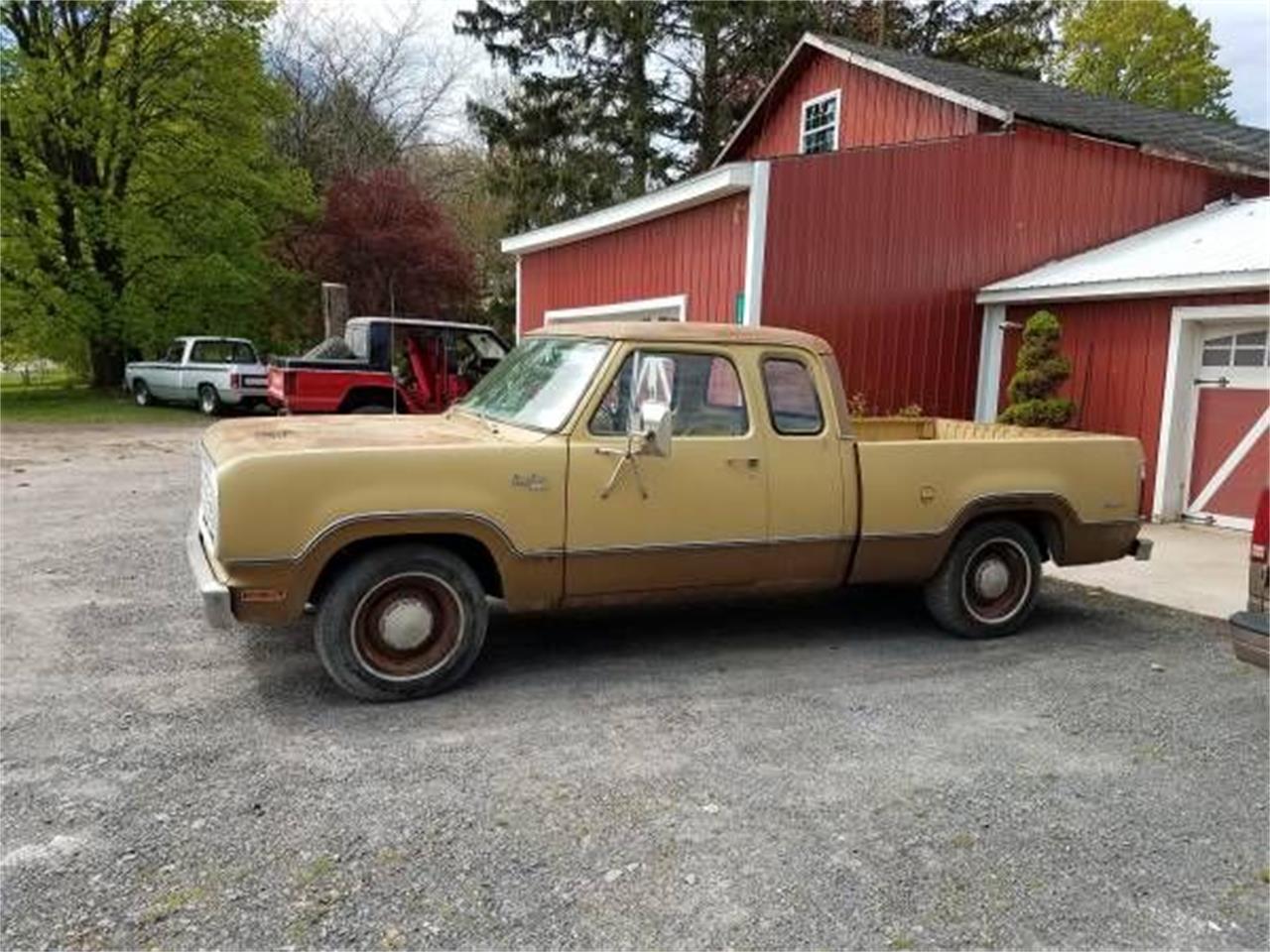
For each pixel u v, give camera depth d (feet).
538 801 11.04
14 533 25.31
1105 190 38.81
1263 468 29.99
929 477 17.11
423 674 14.17
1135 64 102.47
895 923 8.90
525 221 82.79
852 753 12.67
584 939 8.54
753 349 15.96
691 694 14.70
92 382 77.56
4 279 64.69
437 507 13.74
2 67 62.75
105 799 10.83
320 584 14.02
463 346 48.73
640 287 40.83
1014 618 18.43
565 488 14.49
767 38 77.25
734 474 15.58
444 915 8.82
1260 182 41.78
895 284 34.99
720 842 10.25
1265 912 9.27
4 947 8.18
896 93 44.45
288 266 79.97
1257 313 29.17
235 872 9.43
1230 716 14.37
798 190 32.86
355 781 11.42
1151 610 20.92
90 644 16.30
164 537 24.85
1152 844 10.48
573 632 17.84
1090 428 34.65
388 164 94.68
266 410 64.44
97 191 66.33
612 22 77.05
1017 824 10.83
